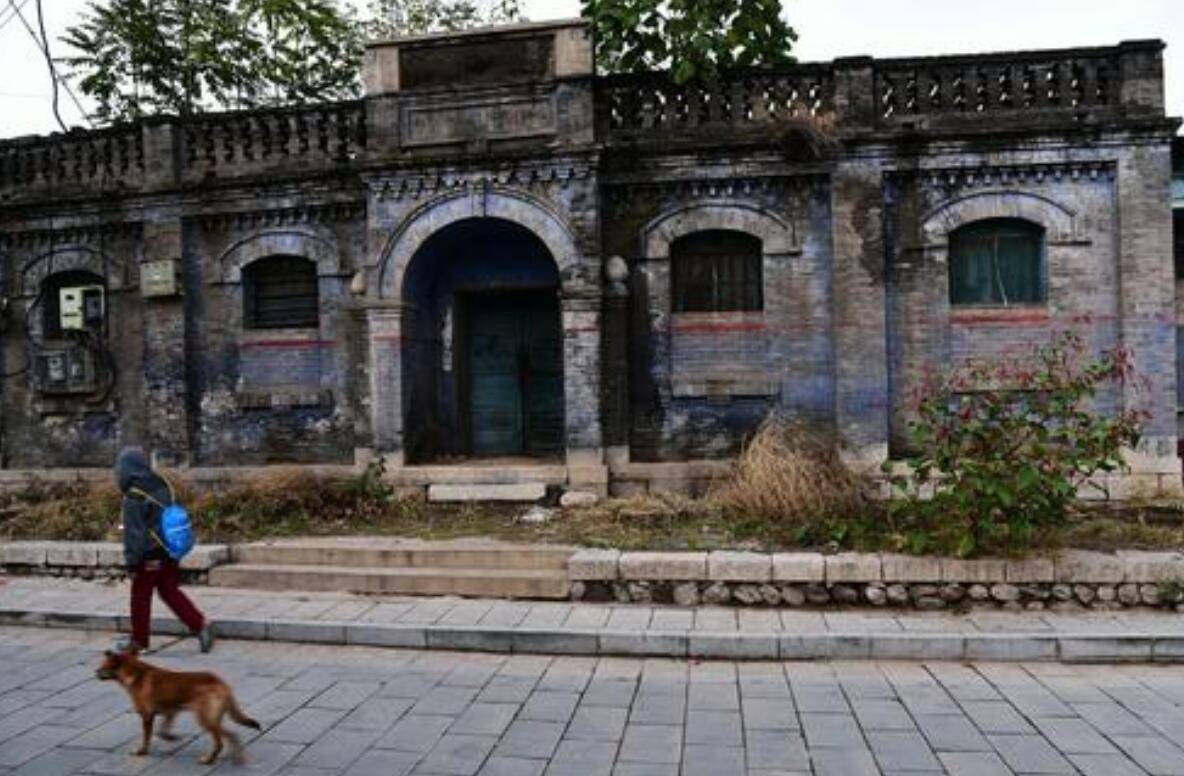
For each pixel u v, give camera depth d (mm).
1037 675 6699
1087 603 7879
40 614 8555
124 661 5383
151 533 7406
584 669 6996
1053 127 11062
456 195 12023
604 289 11953
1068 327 11312
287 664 7207
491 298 13789
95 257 13789
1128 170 11047
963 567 7957
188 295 13328
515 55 12031
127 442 13750
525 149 11781
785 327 11891
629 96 12078
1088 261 11281
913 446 11477
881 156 11461
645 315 12172
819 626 7512
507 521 10820
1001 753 5219
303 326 13227
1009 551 8188
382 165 12047
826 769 5020
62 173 13898
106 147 13633
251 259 13156
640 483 11930
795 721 5777
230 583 9367
